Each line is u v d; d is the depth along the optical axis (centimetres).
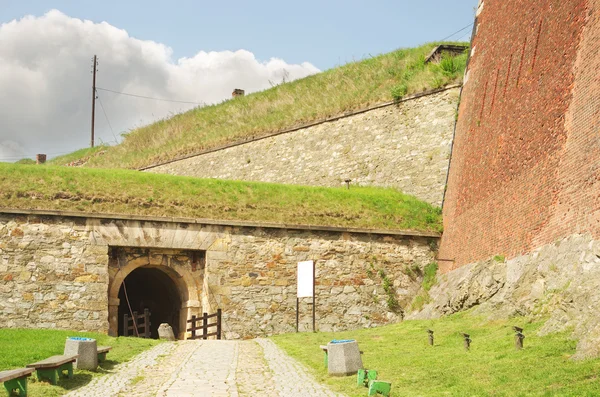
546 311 1520
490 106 2169
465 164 2344
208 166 3738
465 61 2773
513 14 2078
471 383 1130
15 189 2194
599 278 1348
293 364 1489
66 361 1253
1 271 2084
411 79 2970
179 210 2308
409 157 2811
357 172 3000
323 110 3259
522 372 1137
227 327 2238
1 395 1081
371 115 3025
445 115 2734
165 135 4281
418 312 2317
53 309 2100
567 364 1125
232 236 2312
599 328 1159
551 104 1727
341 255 2381
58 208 2181
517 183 1872
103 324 2130
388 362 1420
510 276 1816
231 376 1331
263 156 3459
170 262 2288
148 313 2308
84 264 2155
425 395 1105
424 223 2500
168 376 1335
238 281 2283
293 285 2319
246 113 3934
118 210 2242
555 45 1752
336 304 2339
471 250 2144
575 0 1669
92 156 4638
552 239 1631
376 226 2441
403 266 2428
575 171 1559
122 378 1310
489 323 1723
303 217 2400
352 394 1140
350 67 3631
